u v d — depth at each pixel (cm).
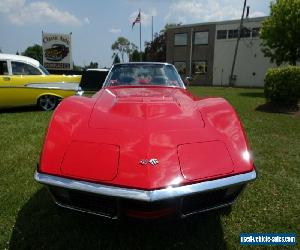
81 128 244
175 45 3550
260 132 626
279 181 371
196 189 206
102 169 213
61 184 212
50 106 889
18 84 824
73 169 217
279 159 454
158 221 217
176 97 321
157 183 204
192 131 242
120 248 246
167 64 440
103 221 276
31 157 446
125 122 248
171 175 208
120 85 398
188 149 225
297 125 716
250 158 232
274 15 1900
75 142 232
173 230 268
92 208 224
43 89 861
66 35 2758
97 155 221
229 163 223
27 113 838
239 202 315
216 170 217
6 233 259
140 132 236
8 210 294
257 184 360
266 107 1012
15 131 609
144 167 211
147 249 245
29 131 612
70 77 894
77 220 280
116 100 299
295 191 345
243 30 3073
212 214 290
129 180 206
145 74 420
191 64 3466
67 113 260
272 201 320
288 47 1895
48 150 230
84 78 900
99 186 207
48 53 2738
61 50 2759
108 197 209
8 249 240
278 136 595
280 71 990
